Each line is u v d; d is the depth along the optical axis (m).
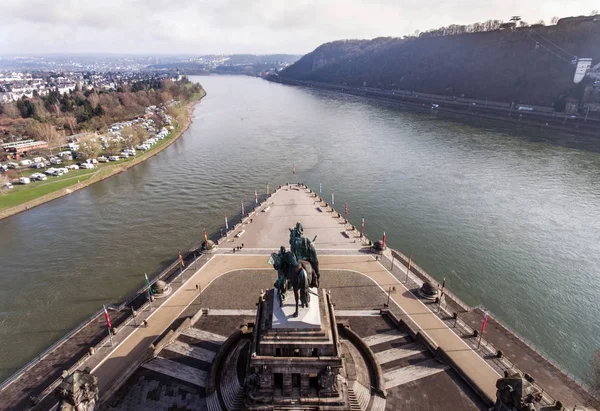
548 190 152.00
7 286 99.81
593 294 92.44
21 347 79.69
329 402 52.81
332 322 57.59
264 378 52.81
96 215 141.38
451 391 61.19
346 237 113.56
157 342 70.38
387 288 88.56
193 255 106.75
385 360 67.38
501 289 94.62
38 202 152.75
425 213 134.25
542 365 68.38
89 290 97.25
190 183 171.75
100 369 67.25
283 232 116.94
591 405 59.75
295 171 182.38
